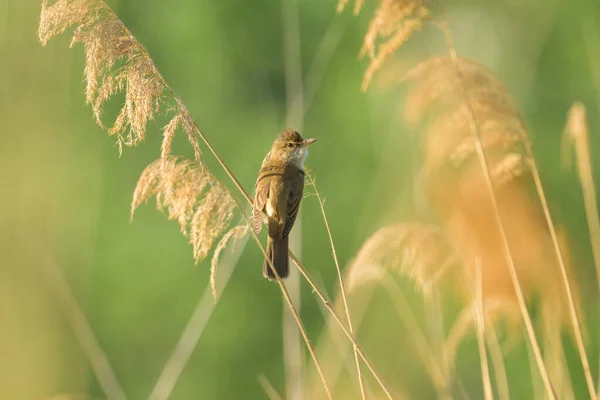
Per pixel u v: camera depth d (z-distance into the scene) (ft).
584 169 22.91
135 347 67.62
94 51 18.84
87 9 19.07
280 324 69.31
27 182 53.21
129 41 19.06
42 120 55.26
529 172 26.12
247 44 76.59
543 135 67.82
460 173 26.37
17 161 53.21
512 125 23.11
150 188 19.39
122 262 68.39
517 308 24.98
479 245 25.54
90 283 65.31
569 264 25.95
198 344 68.23
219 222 19.26
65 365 47.26
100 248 68.39
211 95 75.36
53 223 54.19
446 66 23.31
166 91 19.31
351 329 19.49
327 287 67.82
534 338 19.76
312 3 72.69
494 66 70.28
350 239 68.85
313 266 68.85
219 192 19.40
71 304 31.22
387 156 47.44
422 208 28.40
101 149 67.82
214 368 67.87
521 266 25.03
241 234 19.39
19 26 53.93
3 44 53.57
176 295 68.74
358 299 31.12
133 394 66.08
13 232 50.52
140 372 66.85
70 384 47.34
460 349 40.96
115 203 69.10
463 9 73.26
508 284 25.00
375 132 62.75
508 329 27.91
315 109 73.72
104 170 68.23
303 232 69.62
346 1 22.74
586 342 25.25
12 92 53.52
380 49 21.61
